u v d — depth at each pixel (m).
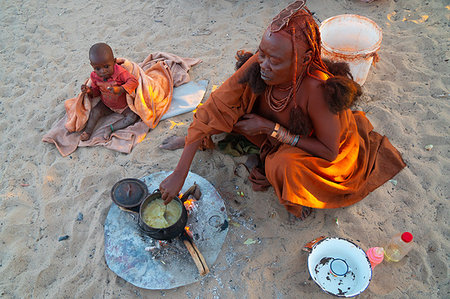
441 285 2.46
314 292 2.46
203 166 3.17
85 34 4.73
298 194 2.52
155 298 2.50
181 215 2.50
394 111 3.50
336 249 2.53
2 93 4.09
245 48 4.27
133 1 5.18
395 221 2.79
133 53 4.36
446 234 2.69
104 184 3.14
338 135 2.36
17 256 2.75
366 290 2.46
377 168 2.92
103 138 3.46
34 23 4.98
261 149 2.98
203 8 4.89
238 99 2.59
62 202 3.04
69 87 4.02
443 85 3.65
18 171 3.31
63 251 2.77
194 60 4.14
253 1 4.89
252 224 2.81
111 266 2.61
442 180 2.97
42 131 3.63
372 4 4.64
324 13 4.58
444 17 4.33
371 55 3.38
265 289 2.50
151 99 3.43
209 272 2.57
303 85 2.24
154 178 3.05
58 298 2.54
